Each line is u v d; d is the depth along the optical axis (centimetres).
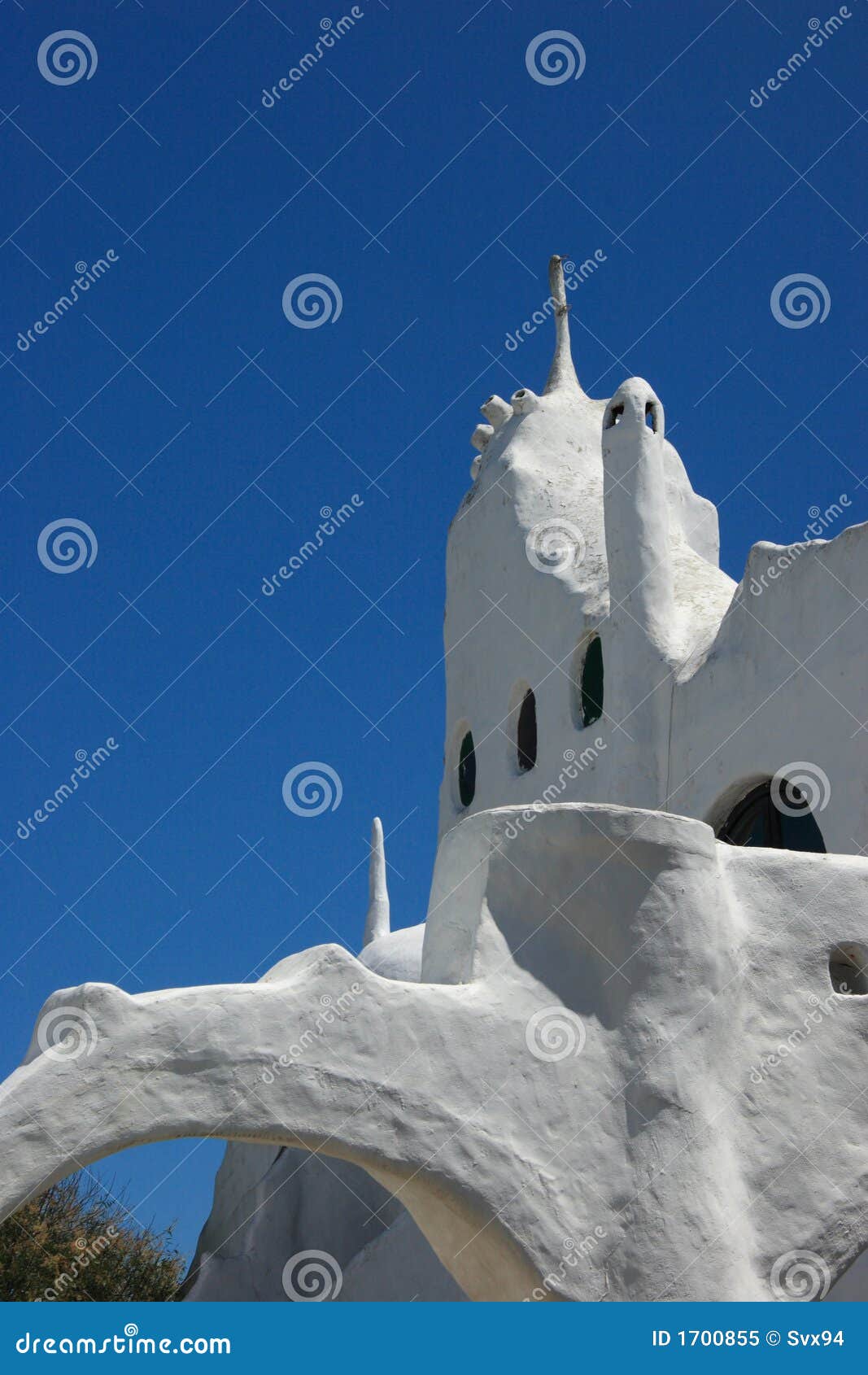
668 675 1552
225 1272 1817
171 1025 881
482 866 1002
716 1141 993
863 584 1334
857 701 1320
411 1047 933
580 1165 957
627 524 1612
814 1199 1007
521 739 1845
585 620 1702
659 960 1005
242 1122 881
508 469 1927
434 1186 921
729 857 1070
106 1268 1950
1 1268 1889
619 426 1636
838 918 1073
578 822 1008
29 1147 843
